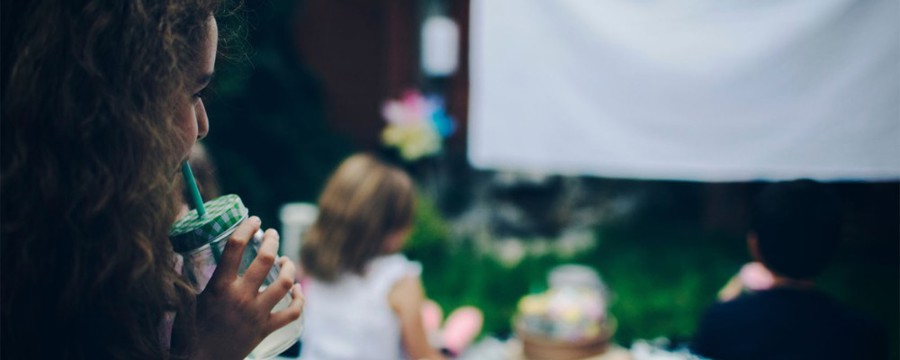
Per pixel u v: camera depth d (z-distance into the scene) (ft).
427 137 24.72
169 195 3.19
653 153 6.97
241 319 3.24
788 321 6.93
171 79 2.99
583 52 7.20
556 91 7.34
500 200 27.89
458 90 28.48
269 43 20.72
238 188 18.56
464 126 28.40
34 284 2.85
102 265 2.86
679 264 23.67
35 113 2.78
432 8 28.73
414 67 28.78
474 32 7.57
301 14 26.89
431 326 11.36
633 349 10.42
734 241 26.66
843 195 22.26
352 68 28.60
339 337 8.66
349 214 8.51
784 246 7.04
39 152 2.79
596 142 7.20
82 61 2.80
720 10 6.60
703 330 7.44
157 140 2.94
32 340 2.89
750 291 7.36
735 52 6.57
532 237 27.09
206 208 3.59
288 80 20.83
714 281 21.97
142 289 2.98
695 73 6.73
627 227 27.78
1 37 2.84
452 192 27.78
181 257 3.41
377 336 8.55
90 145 2.82
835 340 6.83
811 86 6.37
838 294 19.62
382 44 28.63
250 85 19.69
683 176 6.88
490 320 18.72
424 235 22.16
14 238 2.81
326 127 22.50
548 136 7.41
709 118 6.72
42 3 2.81
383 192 8.57
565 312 10.40
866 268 21.44
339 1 28.43
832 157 6.35
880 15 6.14
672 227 28.09
